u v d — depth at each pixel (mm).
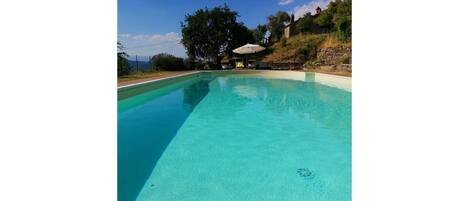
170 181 3166
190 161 3750
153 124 5902
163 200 2770
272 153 4086
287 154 4043
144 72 18297
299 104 8469
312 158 3883
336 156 3955
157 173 3371
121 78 13172
